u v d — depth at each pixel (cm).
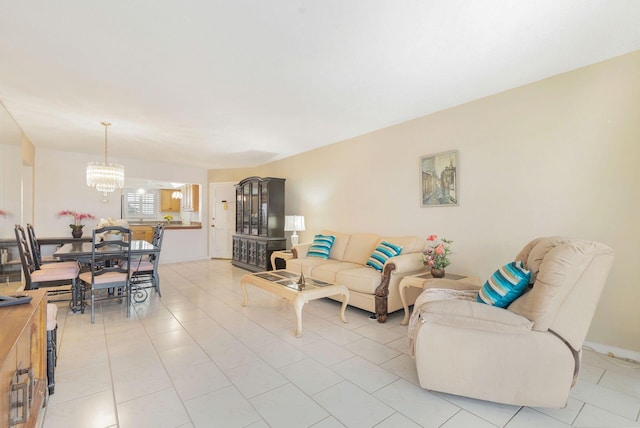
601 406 178
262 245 564
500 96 301
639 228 230
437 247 307
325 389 195
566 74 261
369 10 177
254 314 341
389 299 323
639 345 230
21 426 108
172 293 429
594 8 178
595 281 168
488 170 311
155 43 211
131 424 161
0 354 87
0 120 326
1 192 339
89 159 584
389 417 168
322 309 365
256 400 183
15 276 383
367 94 303
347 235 452
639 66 229
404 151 392
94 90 289
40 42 210
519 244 290
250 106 333
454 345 182
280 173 629
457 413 172
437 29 197
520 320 170
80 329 293
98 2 169
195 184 782
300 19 185
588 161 251
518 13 182
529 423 164
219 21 187
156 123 390
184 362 229
